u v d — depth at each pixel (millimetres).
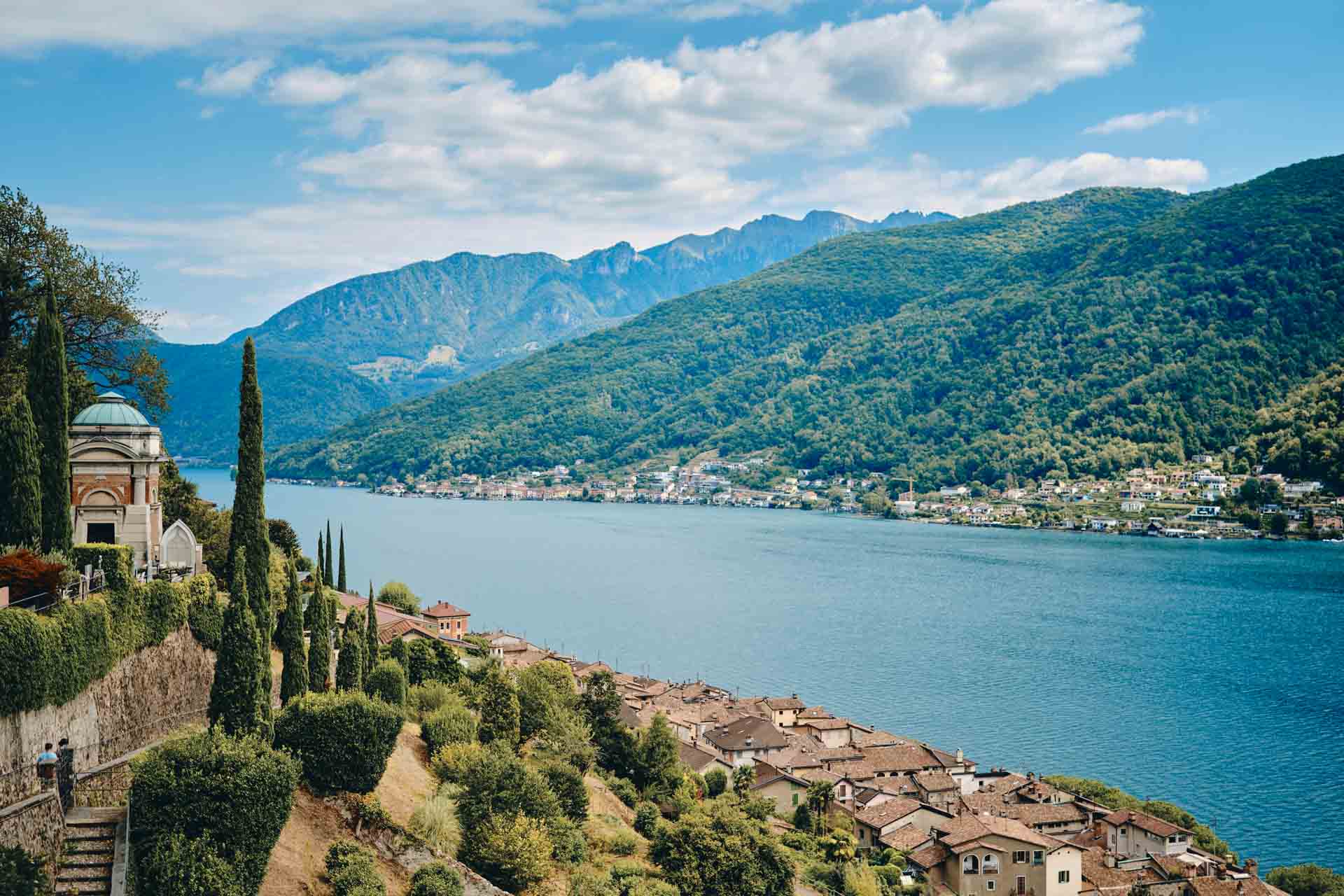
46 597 46500
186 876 43000
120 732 50250
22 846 39562
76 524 66000
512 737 85250
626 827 86375
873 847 113125
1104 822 120875
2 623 41188
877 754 138125
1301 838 125062
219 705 52188
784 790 125375
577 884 67875
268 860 47625
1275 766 149000
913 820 116750
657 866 80188
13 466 52750
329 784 58094
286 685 66875
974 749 156500
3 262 82312
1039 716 173875
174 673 56750
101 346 93375
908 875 104750
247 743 48938
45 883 38250
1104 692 189250
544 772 80562
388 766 68875
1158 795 138375
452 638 165500
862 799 124875
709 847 79625
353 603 151875
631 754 106688
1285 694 187000
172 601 56812
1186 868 108938
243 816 45750
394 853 58375
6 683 40625
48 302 56219
